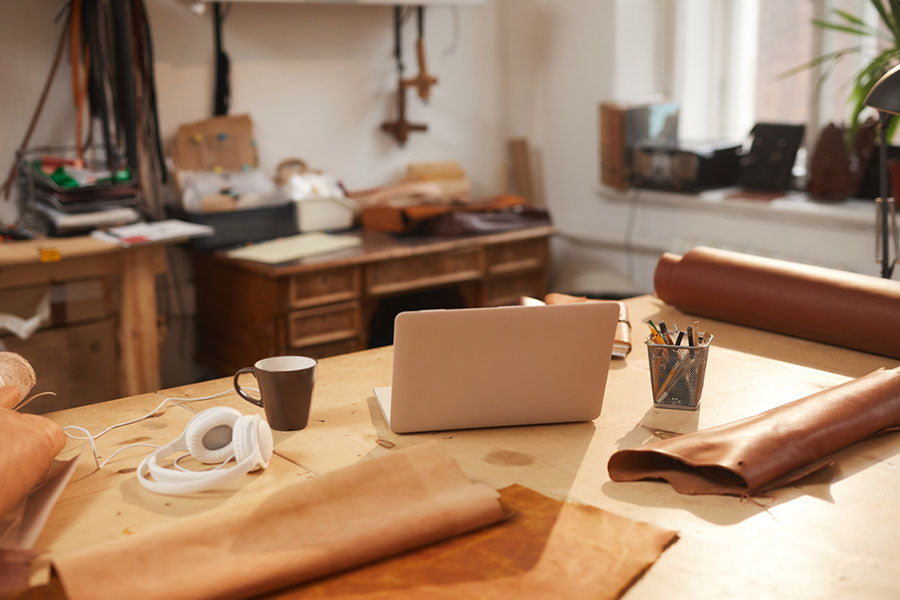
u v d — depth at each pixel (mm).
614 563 1089
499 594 1025
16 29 3381
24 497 1262
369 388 1753
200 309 3826
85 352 3484
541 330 1478
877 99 1786
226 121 3828
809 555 1126
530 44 4773
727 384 1752
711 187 4164
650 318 2211
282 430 1536
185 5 3734
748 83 4516
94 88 3393
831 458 1392
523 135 4906
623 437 1500
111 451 1465
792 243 3834
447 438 1505
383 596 1031
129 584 1006
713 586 1055
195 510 1257
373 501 1193
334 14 4152
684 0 4477
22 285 3178
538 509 1236
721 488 1300
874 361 1887
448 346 1457
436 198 4137
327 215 3881
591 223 4684
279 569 1040
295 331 3436
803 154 4258
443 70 4594
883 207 2076
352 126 4312
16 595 1044
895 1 3197
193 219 3533
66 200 3119
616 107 4199
